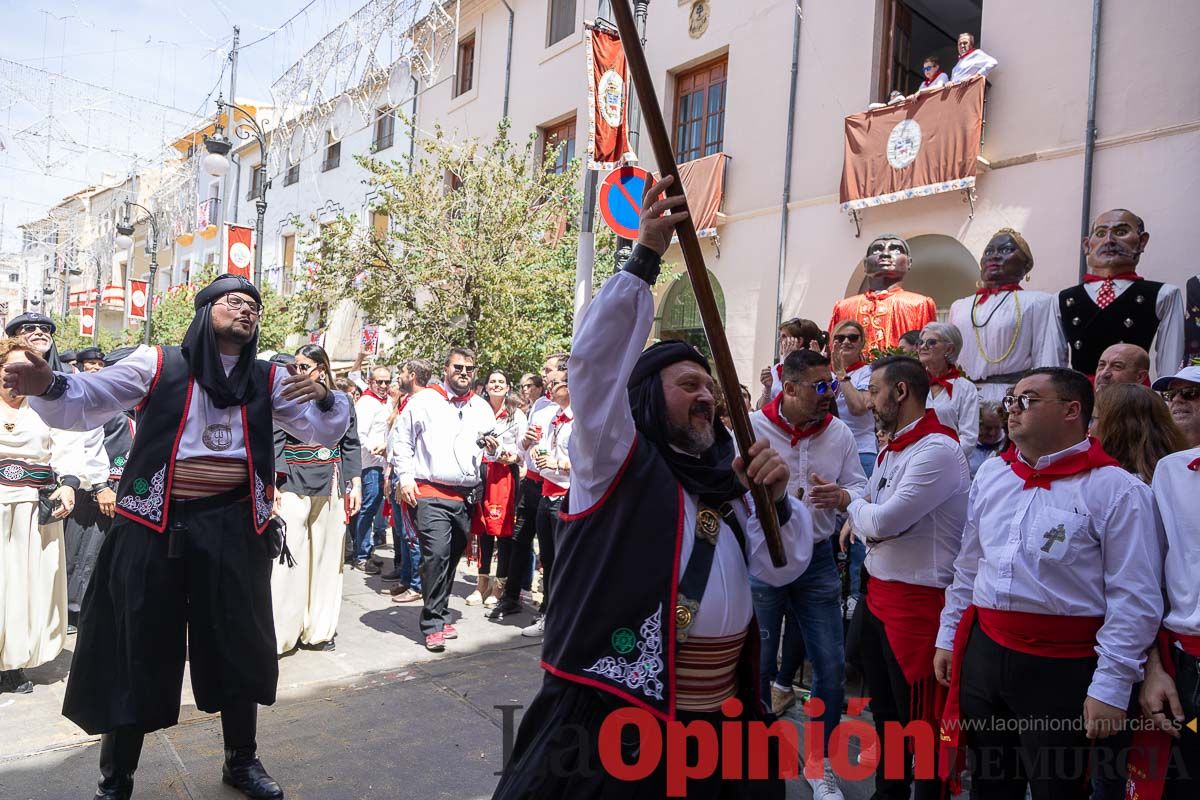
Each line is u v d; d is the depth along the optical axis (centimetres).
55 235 3544
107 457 523
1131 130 725
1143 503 245
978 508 279
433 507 544
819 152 981
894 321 655
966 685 272
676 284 1209
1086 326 495
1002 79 817
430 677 490
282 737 400
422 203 1037
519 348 991
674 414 207
